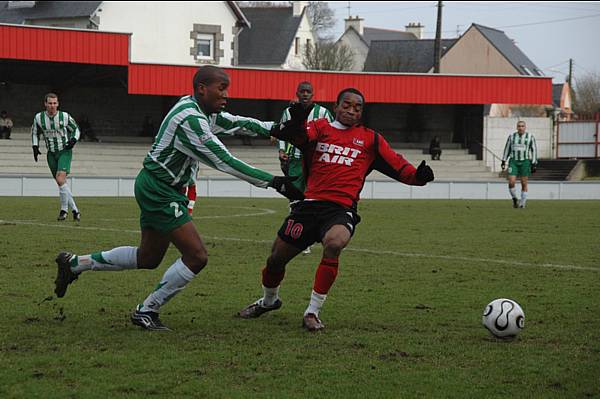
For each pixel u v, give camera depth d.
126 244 28.62
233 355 13.51
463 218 43.91
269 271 16.31
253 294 19.42
